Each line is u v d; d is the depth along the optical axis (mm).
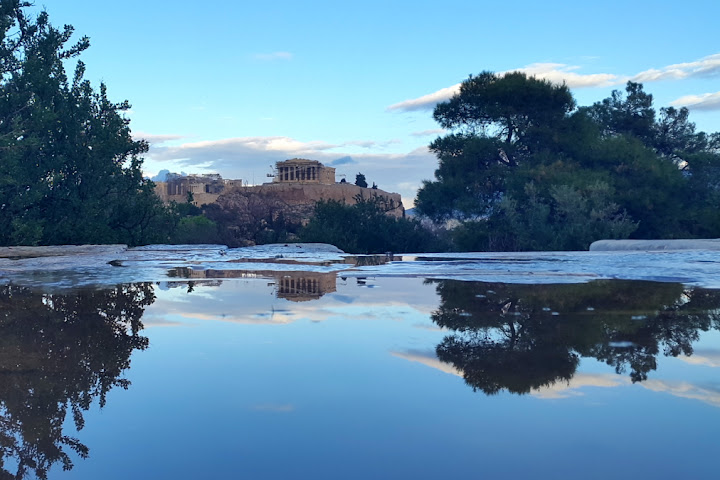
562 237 17953
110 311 2736
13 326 2340
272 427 1108
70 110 12586
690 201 24078
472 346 1865
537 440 1023
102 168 12742
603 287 3689
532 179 20266
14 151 10344
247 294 3400
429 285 3891
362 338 2014
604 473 882
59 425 1131
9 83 11797
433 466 920
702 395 1282
